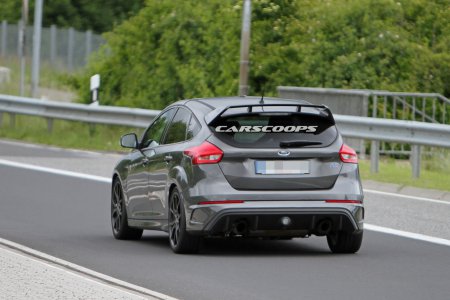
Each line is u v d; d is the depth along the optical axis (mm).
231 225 30812
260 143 31078
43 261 29250
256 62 77688
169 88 81562
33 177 53531
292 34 78438
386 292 25844
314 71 75062
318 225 31109
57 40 129625
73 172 55750
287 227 31016
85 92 87562
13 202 44344
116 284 26328
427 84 73688
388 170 55531
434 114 68812
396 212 41969
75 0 151125
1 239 33656
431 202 45156
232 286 26531
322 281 27281
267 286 26547
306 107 31531
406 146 67250
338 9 76250
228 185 30844
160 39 82188
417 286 26703
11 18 150750
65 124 81000
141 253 32094
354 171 31516
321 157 31172
